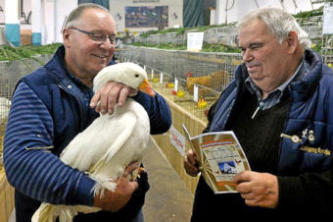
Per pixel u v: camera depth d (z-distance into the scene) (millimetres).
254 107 1403
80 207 1191
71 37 1307
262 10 1203
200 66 3588
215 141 1137
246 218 1378
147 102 1501
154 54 5934
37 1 8117
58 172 1049
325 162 1108
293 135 1145
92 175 1104
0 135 2494
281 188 1084
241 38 1241
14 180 1054
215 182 1229
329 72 1187
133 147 1144
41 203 1244
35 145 1085
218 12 9117
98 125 1158
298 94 1136
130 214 1417
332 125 1090
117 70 1140
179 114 3498
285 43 1185
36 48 5086
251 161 1308
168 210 3006
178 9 10383
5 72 2920
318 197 1071
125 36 9828
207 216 1548
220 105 1569
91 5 1343
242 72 1446
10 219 2291
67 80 1283
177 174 3740
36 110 1165
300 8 5004
